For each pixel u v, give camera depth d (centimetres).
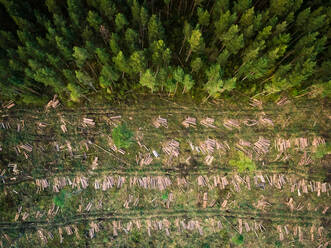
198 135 2605
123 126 2486
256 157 2603
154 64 2348
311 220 2569
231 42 2227
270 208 2573
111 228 2512
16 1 2244
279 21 2389
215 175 2578
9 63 2145
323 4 2378
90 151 2558
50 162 2541
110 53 2575
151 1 2605
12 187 2503
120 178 2545
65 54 2197
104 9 2270
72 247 2484
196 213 2547
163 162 2570
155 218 2531
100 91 2598
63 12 2591
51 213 2508
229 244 2523
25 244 2477
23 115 2567
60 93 2530
